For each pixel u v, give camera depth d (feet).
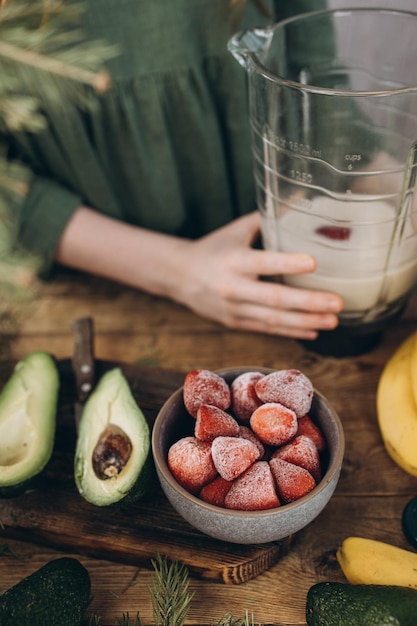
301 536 1.91
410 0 2.86
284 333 2.44
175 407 1.82
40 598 1.57
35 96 2.48
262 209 2.36
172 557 1.80
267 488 1.59
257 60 1.99
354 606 1.53
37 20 1.73
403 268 2.15
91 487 1.80
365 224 2.04
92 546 1.88
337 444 1.70
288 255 2.19
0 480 1.84
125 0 2.46
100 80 1.76
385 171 2.01
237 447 1.61
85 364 2.30
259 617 1.74
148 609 1.78
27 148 2.80
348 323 2.29
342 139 2.20
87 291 2.92
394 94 1.79
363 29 2.29
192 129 2.82
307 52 2.38
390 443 1.98
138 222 3.13
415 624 1.49
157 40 2.57
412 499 1.97
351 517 1.95
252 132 2.27
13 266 2.01
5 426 2.01
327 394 2.33
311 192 2.12
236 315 2.54
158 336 2.65
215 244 2.64
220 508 1.57
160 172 2.91
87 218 2.85
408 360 2.09
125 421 1.91
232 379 1.91
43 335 2.68
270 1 2.72
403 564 1.69
